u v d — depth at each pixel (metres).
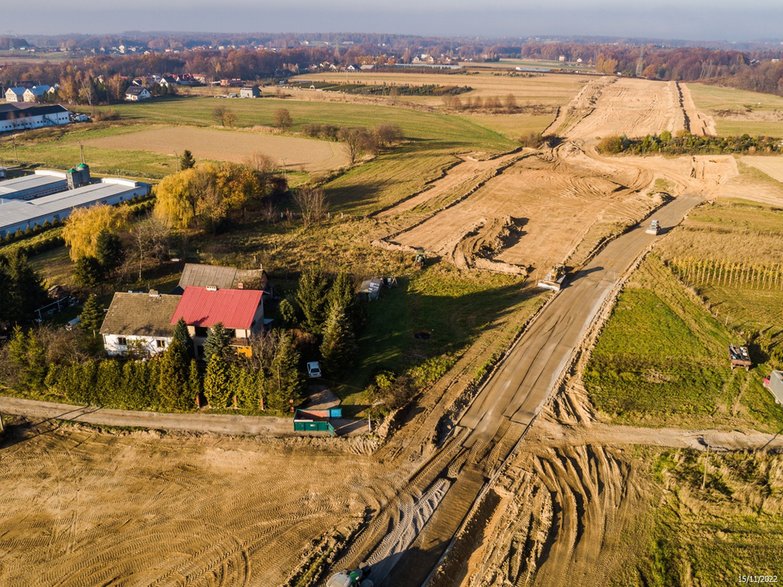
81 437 43.53
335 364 49.66
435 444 43.56
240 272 62.75
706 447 43.56
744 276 72.62
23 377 47.72
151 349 50.94
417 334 58.62
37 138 157.88
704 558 34.44
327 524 36.56
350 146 134.62
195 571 33.19
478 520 37.22
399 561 34.16
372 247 82.50
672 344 57.06
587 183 114.44
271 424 45.09
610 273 73.94
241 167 99.12
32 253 78.75
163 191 87.69
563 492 39.34
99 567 33.34
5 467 40.62
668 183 114.88
